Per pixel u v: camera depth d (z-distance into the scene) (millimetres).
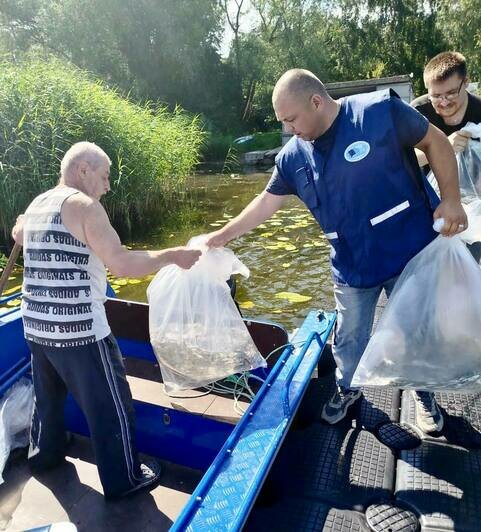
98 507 1930
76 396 1863
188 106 24219
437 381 1802
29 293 1814
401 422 2104
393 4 29891
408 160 1744
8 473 2143
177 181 9750
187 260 1929
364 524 1619
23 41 22094
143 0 21750
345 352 2055
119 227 7832
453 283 1754
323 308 4531
